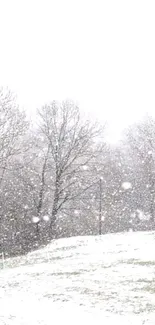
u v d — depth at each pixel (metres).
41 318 12.69
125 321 12.45
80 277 20.14
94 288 17.38
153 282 18.05
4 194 47.62
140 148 59.16
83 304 14.49
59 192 45.41
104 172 54.78
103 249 29.97
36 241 43.81
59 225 51.53
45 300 15.25
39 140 48.84
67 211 52.78
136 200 60.31
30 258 31.09
